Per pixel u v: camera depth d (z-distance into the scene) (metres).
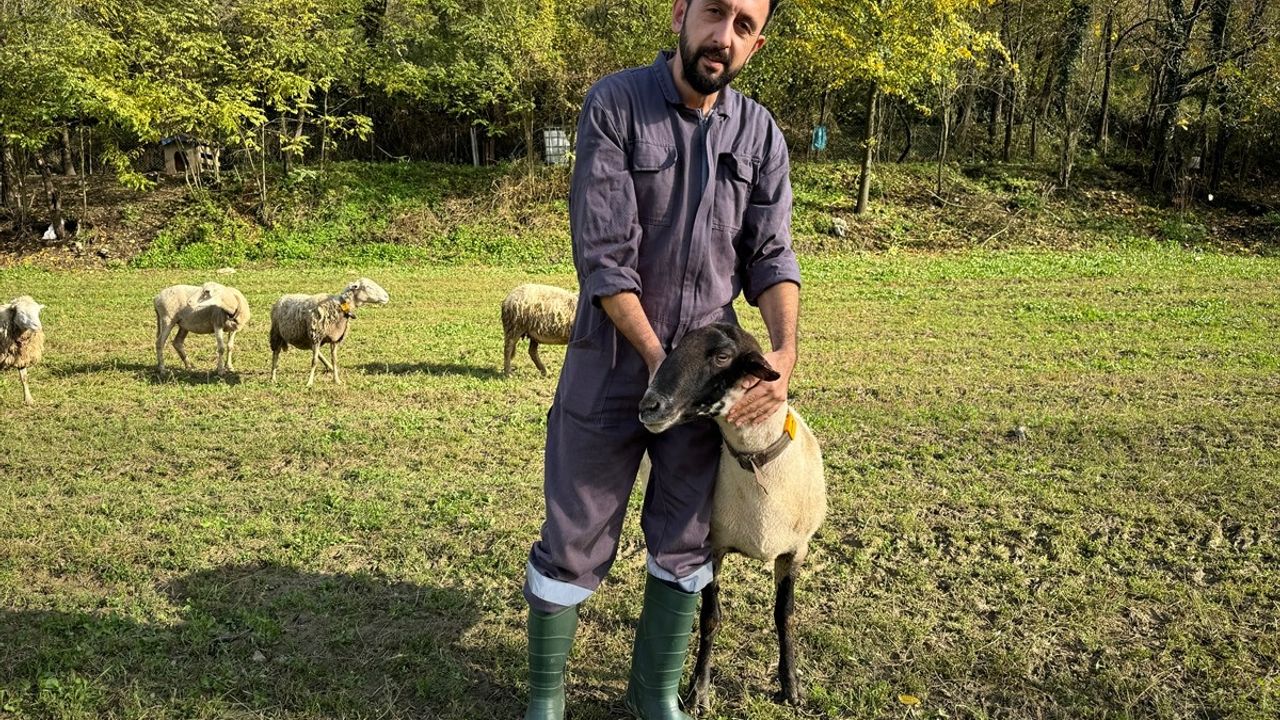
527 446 7.34
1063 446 7.02
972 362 10.40
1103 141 27.55
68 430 7.89
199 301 10.23
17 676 3.88
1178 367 9.89
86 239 21.59
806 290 16.06
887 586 4.80
